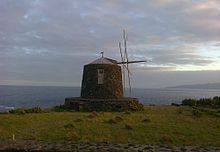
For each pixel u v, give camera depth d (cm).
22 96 12056
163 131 2061
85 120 2436
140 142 1773
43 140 1777
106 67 3675
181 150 1476
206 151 1464
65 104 3462
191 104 3838
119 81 3759
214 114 2839
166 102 8662
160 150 1466
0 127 2162
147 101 9231
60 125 2228
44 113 2930
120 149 1479
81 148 1498
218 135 1983
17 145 1543
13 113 2886
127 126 2133
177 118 2616
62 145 1563
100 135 1928
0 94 13962
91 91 3638
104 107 3191
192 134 1997
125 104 3222
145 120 2419
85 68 3803
